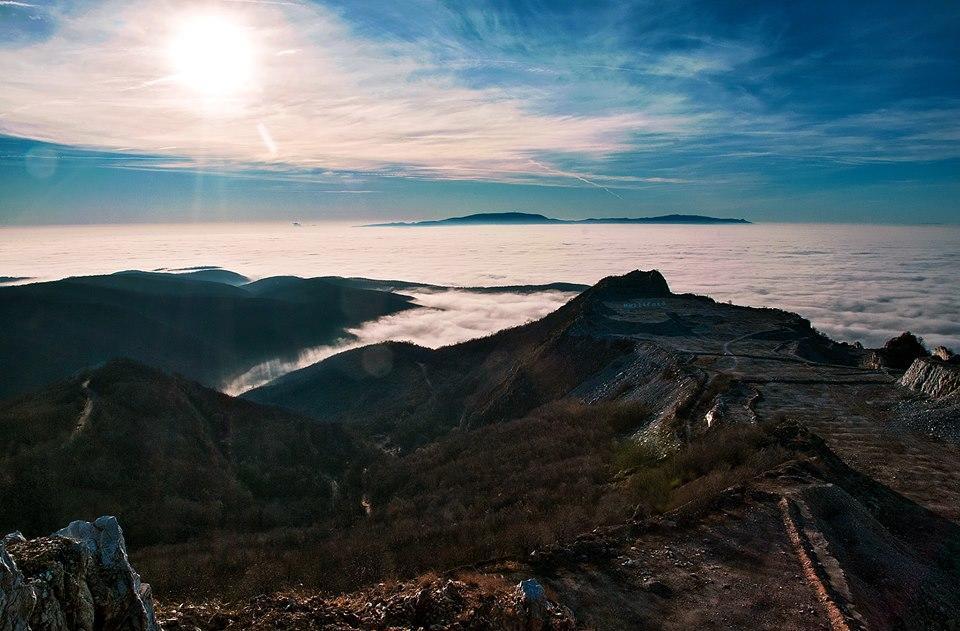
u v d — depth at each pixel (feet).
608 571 35.37
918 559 39.86
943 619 33.17
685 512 42.98
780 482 47.34
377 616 25.86
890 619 31.71
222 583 47.14
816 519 40.55
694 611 31.37
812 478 48.24
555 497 59.06
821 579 33.88
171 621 22.95
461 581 33.30
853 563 36.68
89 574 17.99
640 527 41.11
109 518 20.15
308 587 42.83
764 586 33.78
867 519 43.14
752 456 55.06
